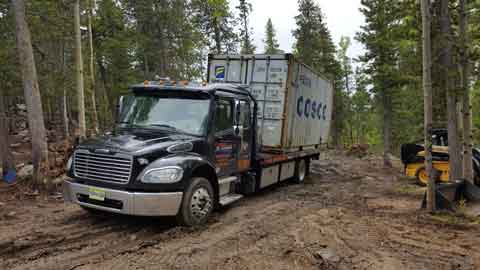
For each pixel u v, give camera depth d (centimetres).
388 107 2069
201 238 558
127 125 686
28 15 1334
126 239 548
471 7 980
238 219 684
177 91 681
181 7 2494
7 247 498
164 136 622
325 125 1388
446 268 469
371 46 1947
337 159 2419
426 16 707
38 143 880
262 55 980
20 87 2042
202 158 631
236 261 471
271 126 969
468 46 889
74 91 1938
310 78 1134
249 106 811
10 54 1356
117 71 2658
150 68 3011
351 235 596
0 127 1109
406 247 546
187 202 592
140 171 549
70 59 1905
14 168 1114
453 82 859
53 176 1017
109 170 558
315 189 1120
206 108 664
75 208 730
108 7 2252
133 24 2609
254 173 872
